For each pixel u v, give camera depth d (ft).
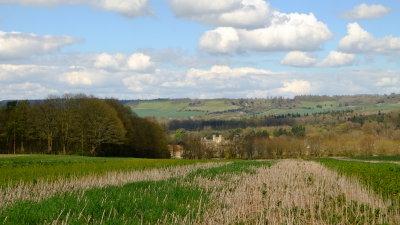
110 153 294.46
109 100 325.83
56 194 58.54
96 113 266.36
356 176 97.60
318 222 45.85
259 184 72.23
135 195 52.80
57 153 277.44
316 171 110.42
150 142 345.72
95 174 95.71
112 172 104.53
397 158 326.85
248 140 434.71
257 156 421.18
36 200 50.57
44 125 267.80
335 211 50.08
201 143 416.46
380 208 52.08
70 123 269.23
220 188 67.41
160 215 42.93
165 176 91.76
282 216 46.62
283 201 53.31
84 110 266.16
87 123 265.34
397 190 74.59
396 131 497.46
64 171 107.76
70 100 277.44
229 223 43.11
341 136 505.25
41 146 283.79
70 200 45.50
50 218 37.37
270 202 52.19
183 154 411.54
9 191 64.34
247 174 94.48
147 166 134.82
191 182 75.31
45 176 92.84
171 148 425.69
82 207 42.42
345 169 127.54
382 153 418.31
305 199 56.29
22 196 59.26
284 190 65.21
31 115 269.64
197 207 48.91
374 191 71.67
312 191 65.31
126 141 303.07
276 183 73.26
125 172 104.99
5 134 272.10
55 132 272.10
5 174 96.37
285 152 427.33
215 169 108.47
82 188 64.80
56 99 276.00
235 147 423.64
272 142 428.15
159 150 353.72
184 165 141.49
